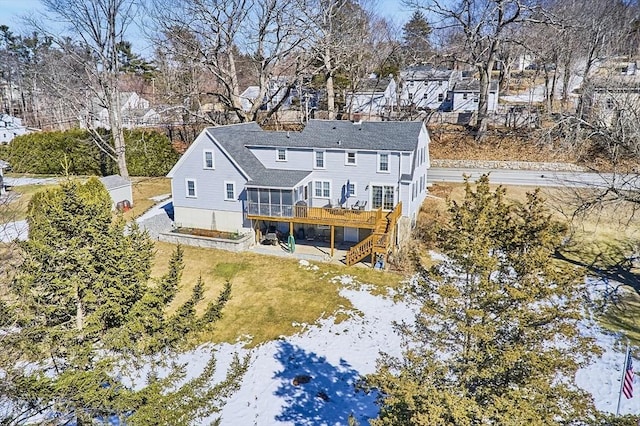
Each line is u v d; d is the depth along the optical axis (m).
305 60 39.84
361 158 26.95
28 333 8.58
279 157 28.88
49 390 8.00
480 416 7.83
